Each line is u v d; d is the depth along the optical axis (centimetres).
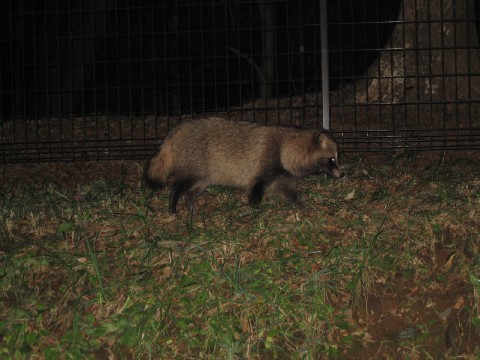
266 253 245
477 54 412
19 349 220
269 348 221
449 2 410
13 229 266
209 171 277
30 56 624
